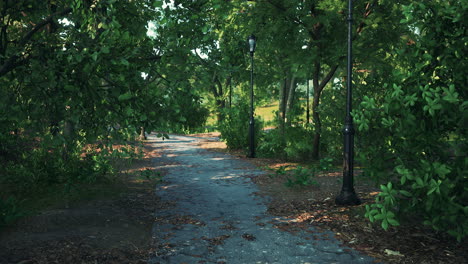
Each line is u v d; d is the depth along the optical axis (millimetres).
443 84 5051
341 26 12469
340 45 12258
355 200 6883
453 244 4883
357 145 9781
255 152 16234
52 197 7312
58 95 4531
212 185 9297
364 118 5406
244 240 5156
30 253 4297
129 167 12133
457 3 4922
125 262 4266
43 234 5055
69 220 5793
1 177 8336
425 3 5008
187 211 6758
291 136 14656
